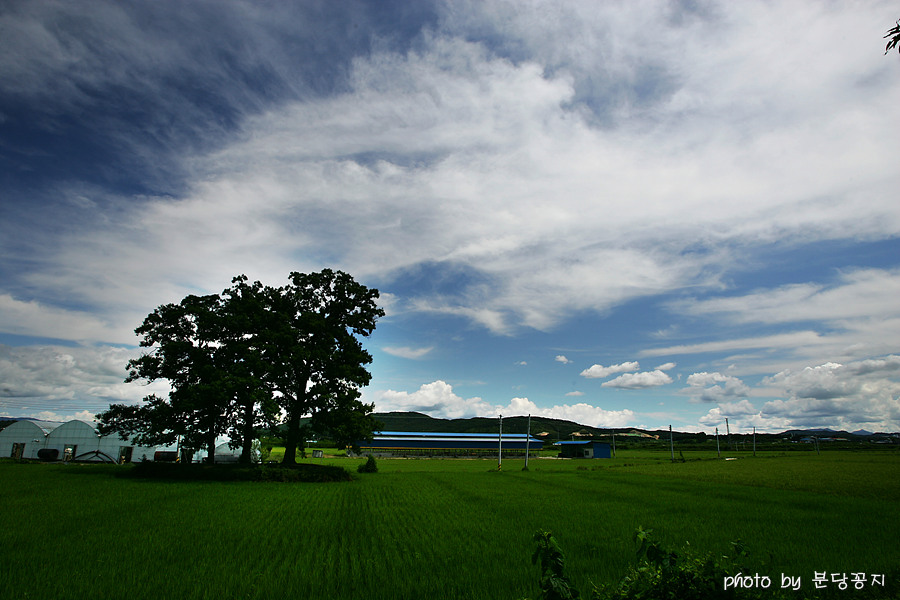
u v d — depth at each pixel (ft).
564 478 161.89
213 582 36.76
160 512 69.26
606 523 66.33
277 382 142.31
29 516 63.31
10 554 44.04
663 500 95.81
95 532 54.44
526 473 192.03
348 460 312.71
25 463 170.81
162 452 194.70
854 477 153.79
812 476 159.12
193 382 137.80
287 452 147.64
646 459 343.46
